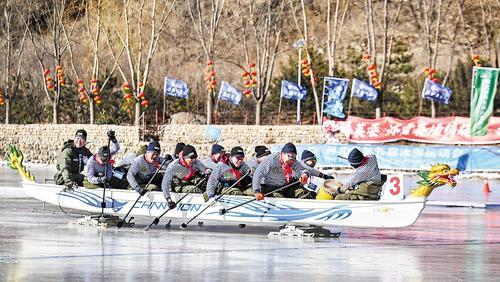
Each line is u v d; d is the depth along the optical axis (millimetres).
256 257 37625
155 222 47438
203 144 120438
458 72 140750
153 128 125938
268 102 147750
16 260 35969
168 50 160250
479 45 160375
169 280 31672
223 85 126250
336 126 112938
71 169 50156
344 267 35188
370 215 43219
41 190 51250
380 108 120812
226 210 45812
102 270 33625
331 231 47938
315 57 142000
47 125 132250
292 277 32656
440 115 137000
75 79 157500
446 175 42031
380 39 162000
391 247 41688
